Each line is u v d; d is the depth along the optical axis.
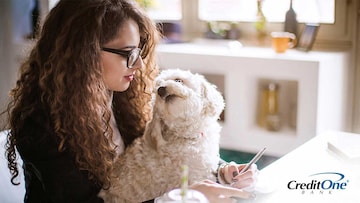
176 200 1.09
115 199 1.37
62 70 1.32
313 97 2.41
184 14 3.07
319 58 2.43
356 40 2.61
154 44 1.54
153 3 3.11
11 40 3.18
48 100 1.34
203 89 1.43
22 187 1.66
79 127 1.32
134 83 1.56
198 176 1.37
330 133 1.82
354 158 1.54
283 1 2.78
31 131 1.33
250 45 2.87
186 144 1.38
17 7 3.15
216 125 1.47
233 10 2.96
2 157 1.63
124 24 1.35
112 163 1.38
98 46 1.32
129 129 1.59
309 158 1.59
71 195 1.33
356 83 2.66
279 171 1.49
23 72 1.41
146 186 1.36
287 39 2.58
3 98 3.10
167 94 1.36
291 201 1.30
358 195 1.32
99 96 1.34
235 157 2.79
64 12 1.35
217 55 2.61
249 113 2.66
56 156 1.31
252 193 1.33
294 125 2.70
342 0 2.60
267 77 2.60
